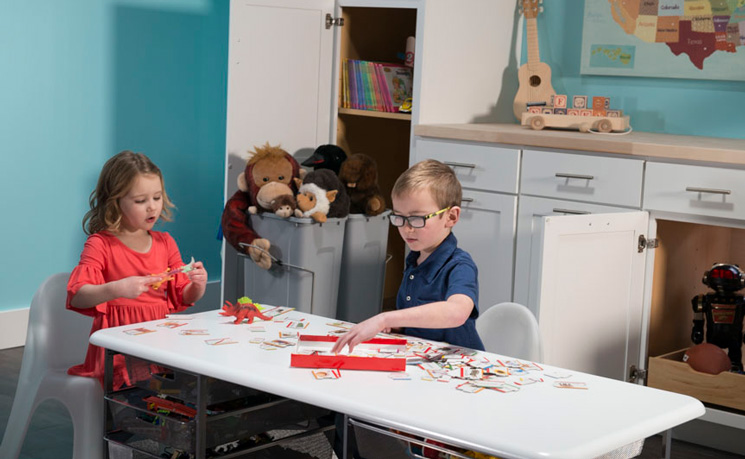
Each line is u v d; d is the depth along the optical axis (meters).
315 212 3.11
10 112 3.48
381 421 1.30
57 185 3.65
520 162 2.99
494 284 3.10
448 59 3.36
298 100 3.53
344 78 3.67
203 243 4.20
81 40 3.65
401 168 4.02
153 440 1.68
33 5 3.49
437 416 1.28
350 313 3.37
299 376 1.46
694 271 3.08
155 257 2.16
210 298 4.23
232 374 1.48
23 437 2.13
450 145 3.17
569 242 2.48
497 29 3.54
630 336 2.75
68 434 2.68
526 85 3.46
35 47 3.51
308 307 3.18
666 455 1.42
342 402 1.34
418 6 3.27
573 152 2.88
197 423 1.56
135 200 2.08
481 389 1.42
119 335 1.70
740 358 2.83
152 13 3.87
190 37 4.02
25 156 3.54
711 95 3.19
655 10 3.26
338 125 3.71
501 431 1.23
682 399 1.41
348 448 1.41
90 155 3.74
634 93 3.37
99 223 2.12
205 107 4.12
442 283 1.82
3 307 3.55
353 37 3.70
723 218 2.59
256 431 1.68
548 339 2.46
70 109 3.65
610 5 3.37
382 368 1.51
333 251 3.24
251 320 1.83
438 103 3.36
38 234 3.62
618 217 2.61
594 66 3.44
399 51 3.91
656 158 2.70
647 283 2.77
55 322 2.19
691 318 3.12
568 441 1.20
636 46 3.33
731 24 3.10
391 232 3.93
